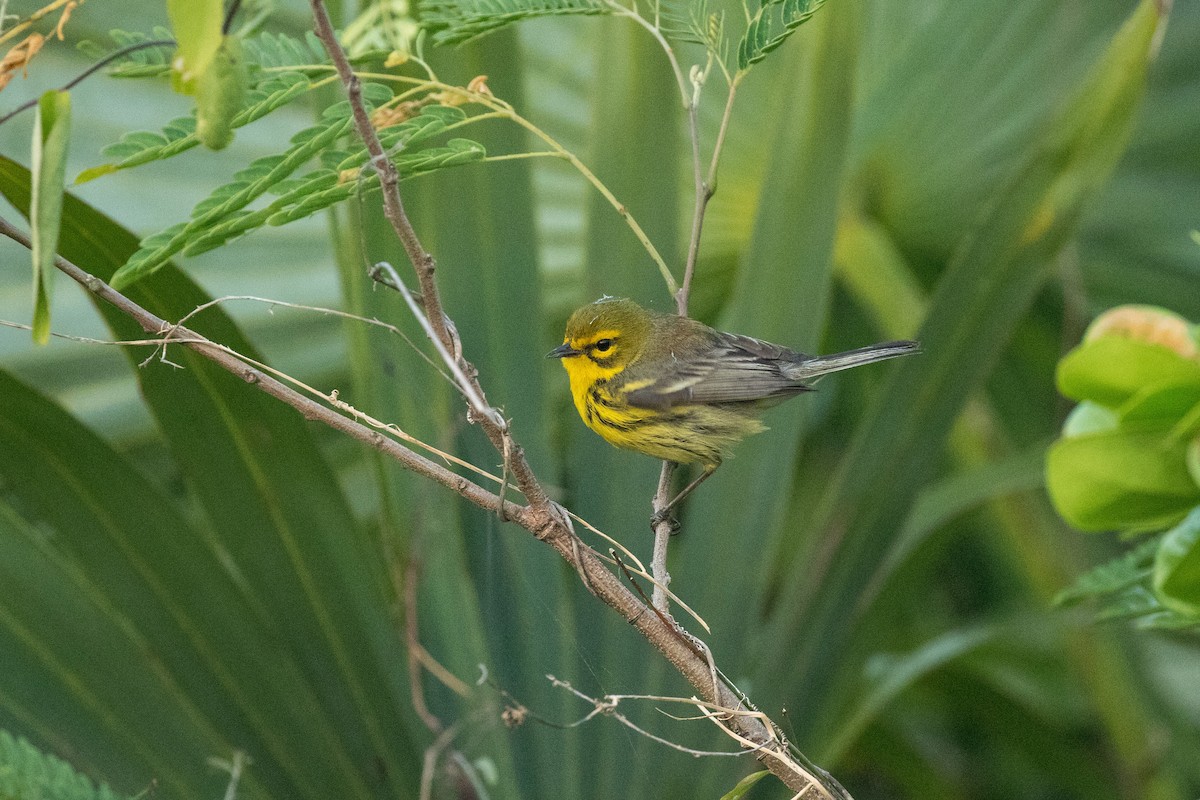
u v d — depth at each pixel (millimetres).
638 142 8180
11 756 5207
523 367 7625
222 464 6699
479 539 7410
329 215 7270
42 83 9188
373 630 6980
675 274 8352
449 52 7312
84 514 6625
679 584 7781
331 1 6965
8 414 6426
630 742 7188
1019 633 10352
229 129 3988
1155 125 10414
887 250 10438
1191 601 4086
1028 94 10234
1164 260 10523
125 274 4730
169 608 6734
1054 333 10727
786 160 8094
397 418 7383
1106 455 4109
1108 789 9641
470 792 7020
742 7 6191
